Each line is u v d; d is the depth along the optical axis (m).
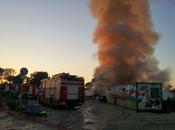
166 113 30.08
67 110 31.58
